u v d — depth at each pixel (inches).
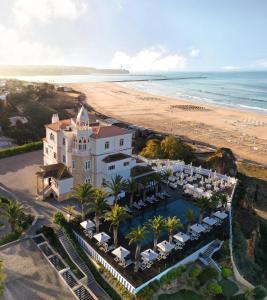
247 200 2760.8
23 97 6038.4
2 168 3011.8
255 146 4891.7
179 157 3353.8
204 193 2554.1
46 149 2810.0
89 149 2415.1
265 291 1637.6
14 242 1787.6
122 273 1608.0
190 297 1555.1
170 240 1835.6
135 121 6289.4
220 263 1798.7
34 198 2391.7
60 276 1557.6
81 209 2258.9
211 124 6284.5
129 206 2330.2
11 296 1408.7
